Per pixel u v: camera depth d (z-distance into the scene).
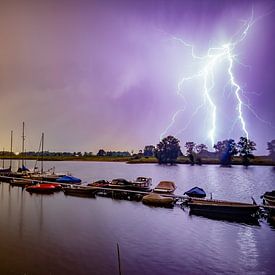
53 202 36.47
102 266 15.73
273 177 82.44
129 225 24.78
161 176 85.19
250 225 25.27
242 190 54.06
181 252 18.14
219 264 16.34
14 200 37.91
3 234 21.44
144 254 17.69
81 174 94.62
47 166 163.50
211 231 23.23
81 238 20.77
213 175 89.56
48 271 15.00
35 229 23.00
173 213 29.91
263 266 16.14
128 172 104.75
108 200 38.06
